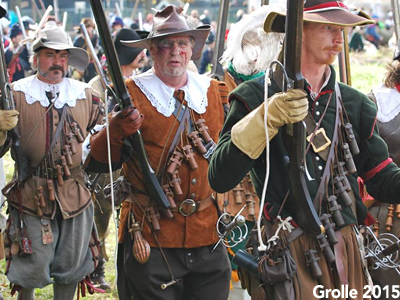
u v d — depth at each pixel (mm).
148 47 5254
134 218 5156
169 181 5094
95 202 7406
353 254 4391
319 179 4316
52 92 6152
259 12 6066
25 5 30688
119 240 5238
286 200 4277
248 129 4059
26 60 18234
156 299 5145
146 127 5102
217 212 5273
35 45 6121
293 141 4047
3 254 6176
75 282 6270
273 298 4312
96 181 6449
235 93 4336
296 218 4266
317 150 4316
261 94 4309
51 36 6176
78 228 6203
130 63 7863
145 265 5102
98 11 4312
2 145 5578
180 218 5137
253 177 4410
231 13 29172
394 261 5410
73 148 6137
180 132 5141
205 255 5199
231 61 6219
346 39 6215
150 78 5199
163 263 5133
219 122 5316
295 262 4246
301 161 4090
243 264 4363
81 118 6203
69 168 6152
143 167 4973
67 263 6184
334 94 4414
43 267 6062
